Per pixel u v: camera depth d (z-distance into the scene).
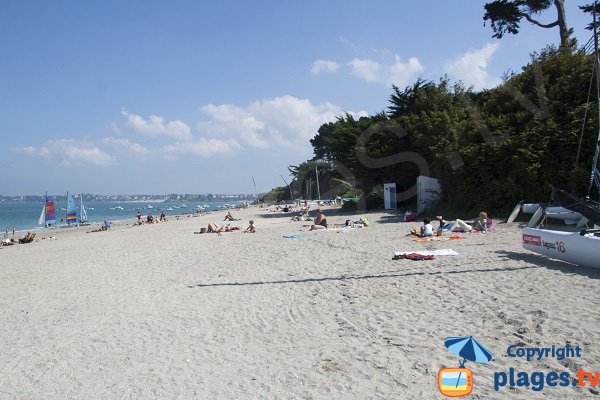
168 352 6.46
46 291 11.46
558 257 10.02
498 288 8.30
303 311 8.09
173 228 34.53
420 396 4.61
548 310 6.79
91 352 6.66
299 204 64.81
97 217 90.94
